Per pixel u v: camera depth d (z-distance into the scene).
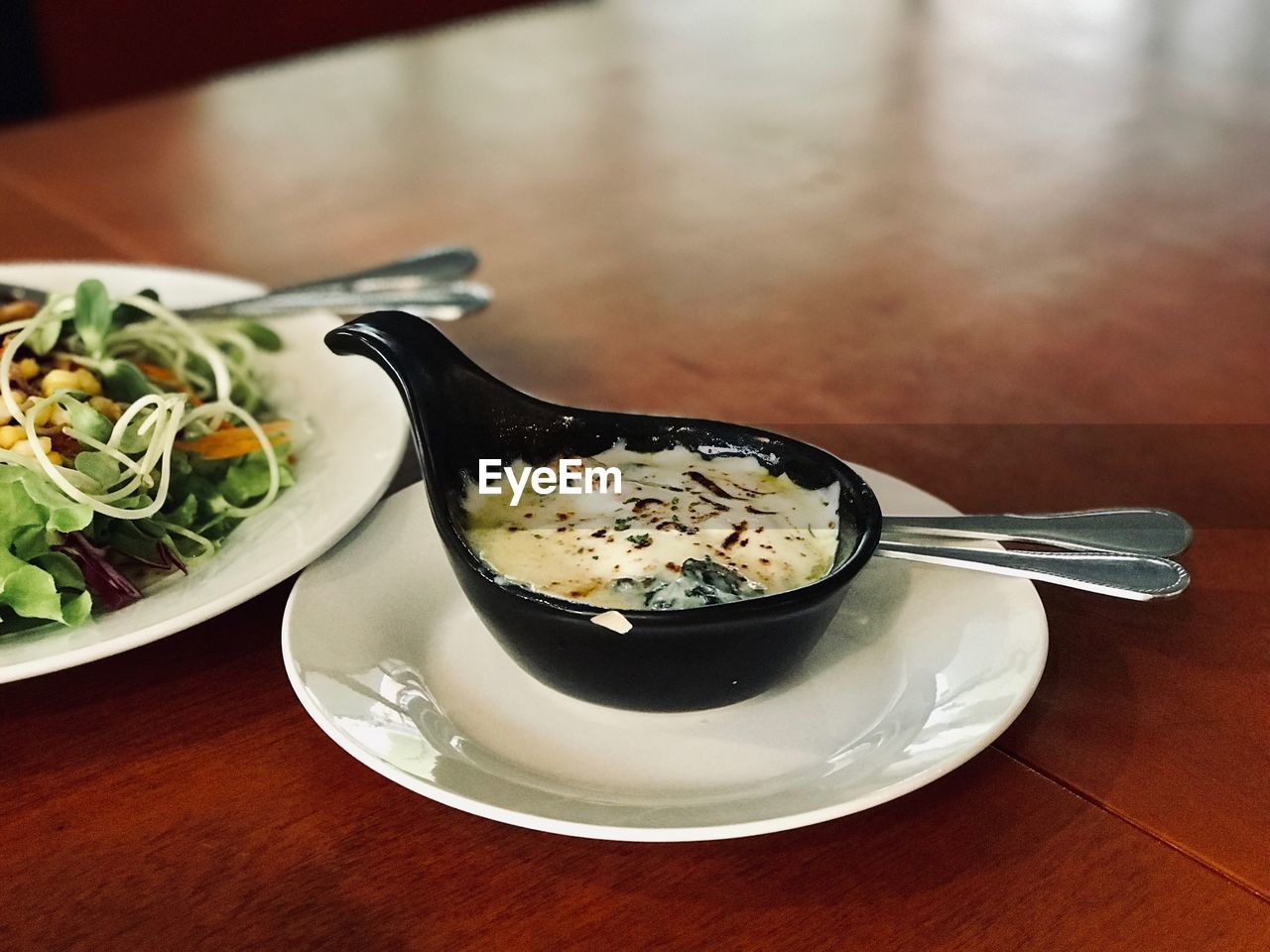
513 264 0.64
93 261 0.64
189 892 0.29
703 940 0.28
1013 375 0.52
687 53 0.97
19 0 1.41
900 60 0.95
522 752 0.32
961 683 0.33
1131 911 0.28
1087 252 0.64
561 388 0.52
